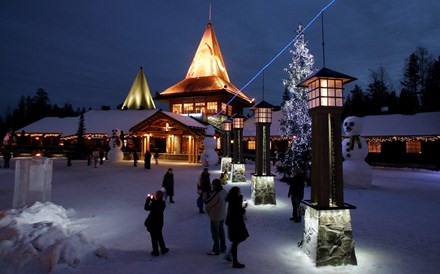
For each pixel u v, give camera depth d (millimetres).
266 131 12648
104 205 11992
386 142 34250
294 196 9766
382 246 7559
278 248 7316
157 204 6883
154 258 6594
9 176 19969
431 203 12961
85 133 42062
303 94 19203
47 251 6004
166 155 37469
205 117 40844
